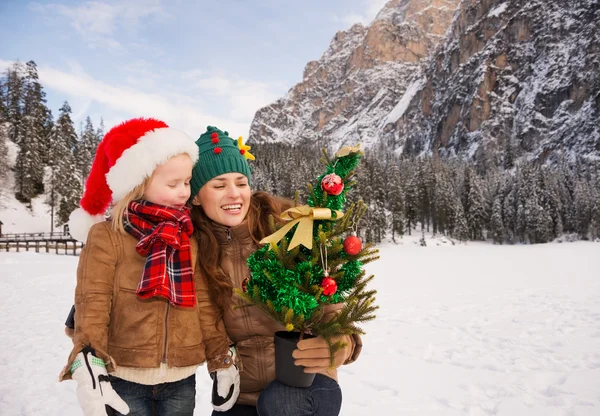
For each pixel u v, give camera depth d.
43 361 5.36
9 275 16.91
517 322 8.26
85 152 66.62
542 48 181.00
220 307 2.03
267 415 1.67
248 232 2.08
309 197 1.76
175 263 1.84
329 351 1.56
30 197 57.25
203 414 3.82
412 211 76.69
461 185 85.94
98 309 1.70
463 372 5.13
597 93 140.88
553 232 76.00
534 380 4.80
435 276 18.42
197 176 2.05
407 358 5.77
